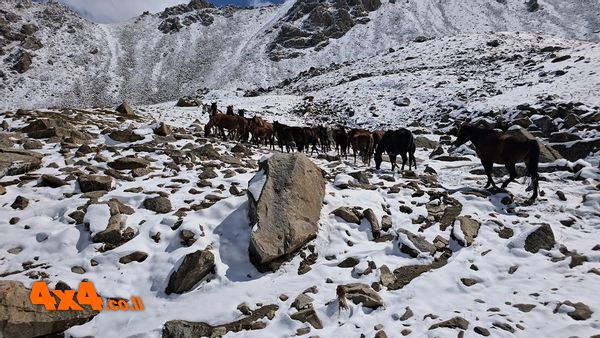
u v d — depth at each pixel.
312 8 115.81
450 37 56.06
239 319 5.67
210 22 130.25
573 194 9.38
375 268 6.63
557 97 20.30
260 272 6.66
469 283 6.10
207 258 6.50
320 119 30.03
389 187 9.91
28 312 5.37
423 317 5.32
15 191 8.69
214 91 61.00
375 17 109.31
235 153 13.00
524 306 5.30
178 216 7.72
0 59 89.06
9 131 13.15
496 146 9.16
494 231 7.65
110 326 5.68
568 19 94.88
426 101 30.44
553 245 6.80
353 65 56.91
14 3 111.31
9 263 6.64
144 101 85.12
